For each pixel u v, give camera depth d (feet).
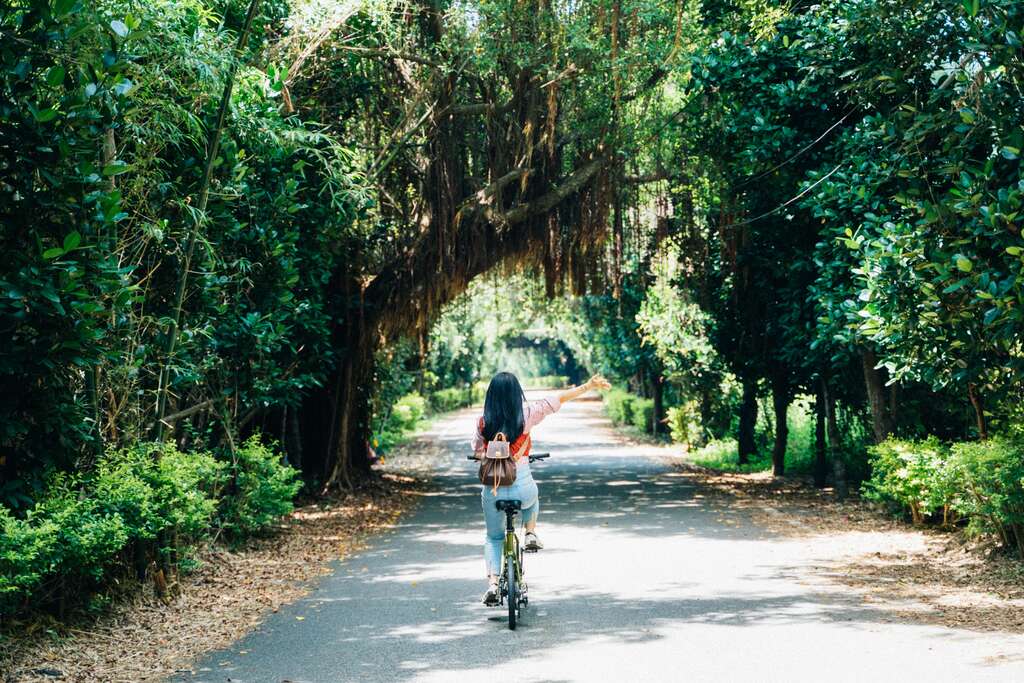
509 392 25.20
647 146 63.98
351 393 64.49
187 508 29.91
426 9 55.16
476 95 60.29
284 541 41.83
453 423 168.25
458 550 39.14
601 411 225.56
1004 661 20.67
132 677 20.94
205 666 21.74
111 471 27.94
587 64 56.13
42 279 23.41
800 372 64.23
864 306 41.14
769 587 29.94
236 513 38.73
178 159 32.65
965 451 34.37
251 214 38.68
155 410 31.76
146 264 31.81
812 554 36.35
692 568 33.47
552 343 217.15
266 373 41.60
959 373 33.91
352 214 47.37
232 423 41.09
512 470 24.39
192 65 29.71
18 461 25.77
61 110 24.21
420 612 27.17
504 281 74.95
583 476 74.23
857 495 55.52
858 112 46.21
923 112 36.01
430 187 60.70
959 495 35.45
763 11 48.88
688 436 99.66
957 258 28.45
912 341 34.63
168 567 29.68
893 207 40.42
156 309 33.27
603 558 35.81
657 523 46.14
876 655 21.42
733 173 57.31
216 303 35.91
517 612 25.45
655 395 119.24
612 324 112.68
